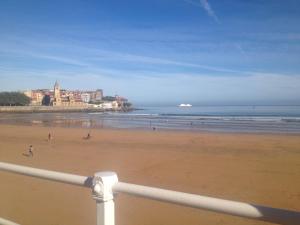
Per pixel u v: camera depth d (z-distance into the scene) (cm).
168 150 2156
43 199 942
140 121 6253
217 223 789
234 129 4141
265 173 1387
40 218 785
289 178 1289
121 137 3109
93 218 804
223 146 2373
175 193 168
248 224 773
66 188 1061
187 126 4762
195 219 816
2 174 1200
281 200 1011
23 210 833
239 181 1248
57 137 3194
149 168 1525
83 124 5775
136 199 962
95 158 1833
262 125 4738
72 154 1992
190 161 1705
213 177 1319
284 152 2056
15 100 13688
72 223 778
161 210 880
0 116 9688
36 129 4316
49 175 220
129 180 1296
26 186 1060
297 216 133
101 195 188
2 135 3506
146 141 2750
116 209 887
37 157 1892
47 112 13050
